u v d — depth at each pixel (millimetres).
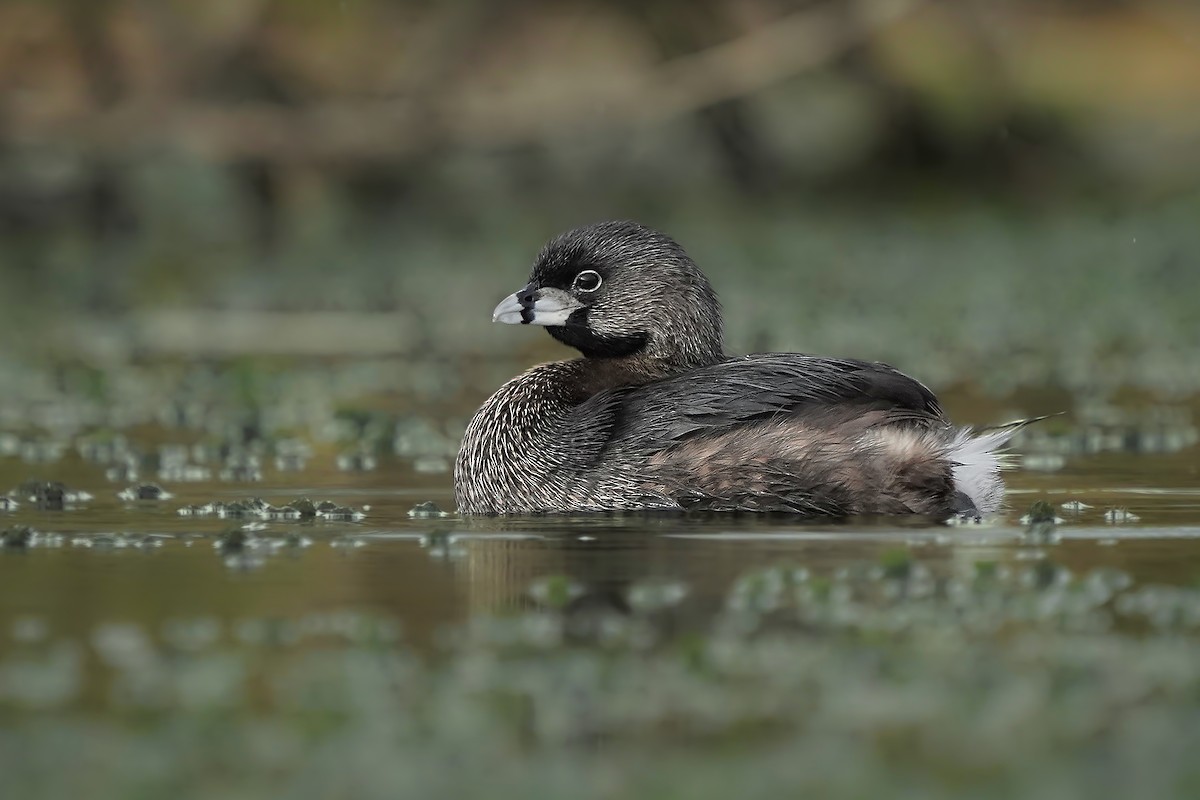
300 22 35156
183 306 29422
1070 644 9102
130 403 20531
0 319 27891
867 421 12844
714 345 14484
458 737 7801
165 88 34750
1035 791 7109
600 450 13227
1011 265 32312
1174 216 37531
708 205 39656
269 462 16656
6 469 16031
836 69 38875
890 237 35844
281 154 34938
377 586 10555
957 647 9055
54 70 34406
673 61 35719
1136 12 43281
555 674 8594
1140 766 7426
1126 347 24578
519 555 11445
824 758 7520
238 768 7449
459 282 31281
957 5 39094
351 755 7594
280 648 9125
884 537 11875
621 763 7488
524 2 36031
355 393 21312
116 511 13680
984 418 18969
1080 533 12078
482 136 35125
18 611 9961
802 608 9812
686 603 9953
